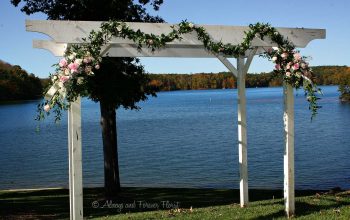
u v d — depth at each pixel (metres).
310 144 31.67
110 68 10.88
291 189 6.56
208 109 81.38
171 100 135.50
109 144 12.70
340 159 24.61
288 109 6.41
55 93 5.56
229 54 6.70
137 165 24.02
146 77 12.27
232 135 38.75
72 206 5.88
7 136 43.16
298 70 6.26
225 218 6.70
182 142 34.59
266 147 30.30
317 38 6.75
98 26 5.87
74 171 5.75
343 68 116.00
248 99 118.38
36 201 11.65
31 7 11.95
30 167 24.73
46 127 52.72
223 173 20.94
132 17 11.97
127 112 84.06
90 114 81.81
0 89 91.56
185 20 6.32
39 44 6.49
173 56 6.62
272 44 6.63
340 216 6.50
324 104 85.69
